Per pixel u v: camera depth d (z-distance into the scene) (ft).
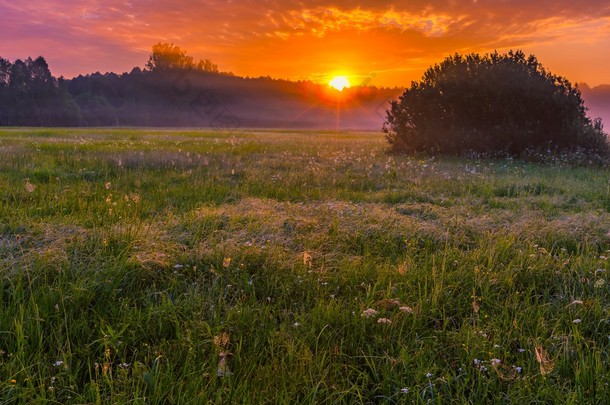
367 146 72.38
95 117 363.56
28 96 361.71
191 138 88.53
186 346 9.08
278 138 95.81
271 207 21.70
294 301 11.72
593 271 13.23
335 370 8.64
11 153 40.42
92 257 13.08
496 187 29.35
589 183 31.65
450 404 7.80
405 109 63.00
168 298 10.87
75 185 26.18
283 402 7.55
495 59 63.05
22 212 17.99
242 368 8.52
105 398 7.62
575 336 9.37
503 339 9.70
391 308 11.09
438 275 12.84
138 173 31.55
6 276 11.23
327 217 19.63
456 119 59.98
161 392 7.76
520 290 12.46
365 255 14.84
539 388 7.97
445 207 23.62
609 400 7.63
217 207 21.89
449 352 9.43
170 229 16.94
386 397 7.93
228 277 12.61
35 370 8.32
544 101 54.60
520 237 16.71
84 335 9.52
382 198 25.72
